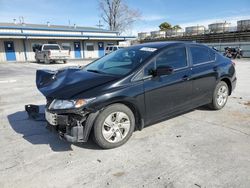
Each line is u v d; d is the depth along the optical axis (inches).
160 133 164.7
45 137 161.3
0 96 292.5
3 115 211.2
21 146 148.3
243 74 486.3
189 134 162.7
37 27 1280.8
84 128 134.0
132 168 122.1
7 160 131.5
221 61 210.1
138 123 156.3
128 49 184.2
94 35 1384.1
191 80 178.9
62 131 140.5
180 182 109.8
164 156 133.5
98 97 132.5
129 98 143.1
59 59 900.6
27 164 127.3
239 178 111.7
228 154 134.3
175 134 162.9
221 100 213.9
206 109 217.2
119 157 133.3
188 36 1627.7
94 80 144.2
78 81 145.7
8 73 576.4
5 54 1106.7
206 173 116.3
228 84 220.7
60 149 143.7
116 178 113.9
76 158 132.9
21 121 194.5
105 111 137.3
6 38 1082.1
